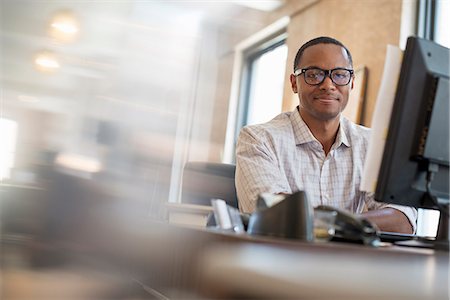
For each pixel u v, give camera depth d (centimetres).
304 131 161
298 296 49
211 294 58
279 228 80
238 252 62
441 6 311
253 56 538
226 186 186
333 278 52
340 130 164
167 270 76
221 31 523
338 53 155
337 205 158
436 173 99
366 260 67
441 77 95
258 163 149
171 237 78
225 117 521
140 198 109
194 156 492
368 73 328
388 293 53
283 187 146
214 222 101
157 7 336
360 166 161
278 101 479
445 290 57
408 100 94
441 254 79
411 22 311
